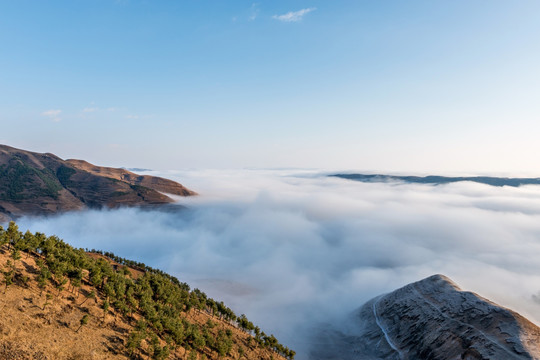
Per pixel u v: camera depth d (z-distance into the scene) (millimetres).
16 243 90000
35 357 53562
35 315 64688
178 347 87438
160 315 93562
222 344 98500
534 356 116375
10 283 68688
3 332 55375
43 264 84375
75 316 71625
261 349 127000
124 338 73438
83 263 101562
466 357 130625
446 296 181000
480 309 153125
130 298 92500
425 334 162625
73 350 60156
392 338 181875
